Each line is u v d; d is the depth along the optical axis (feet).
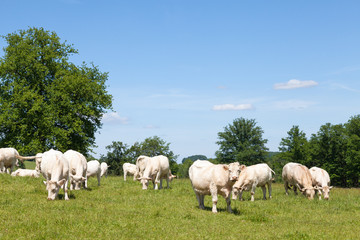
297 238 29.89
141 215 38.27
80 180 58.54
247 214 42.68
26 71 130.41
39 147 121.49
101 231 29.86
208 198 56.75
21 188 55.36
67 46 143.95
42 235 27.35
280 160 295.07
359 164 221.87
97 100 136.36
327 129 251.80
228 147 263.49
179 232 30.96
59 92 125.18
